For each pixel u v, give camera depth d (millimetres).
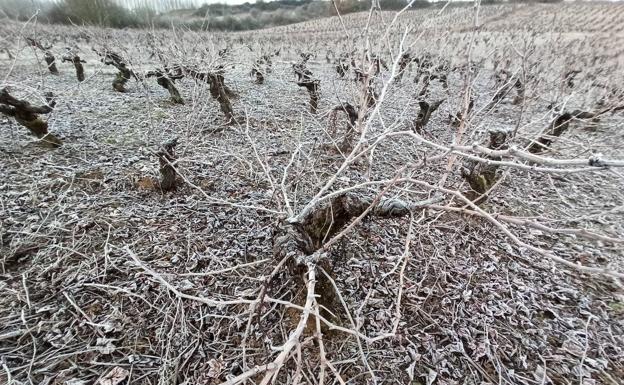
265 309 2391
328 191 3559
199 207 3518
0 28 8516
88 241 2947
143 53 9859
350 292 2609
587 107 6387
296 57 12922
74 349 2125
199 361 2102
